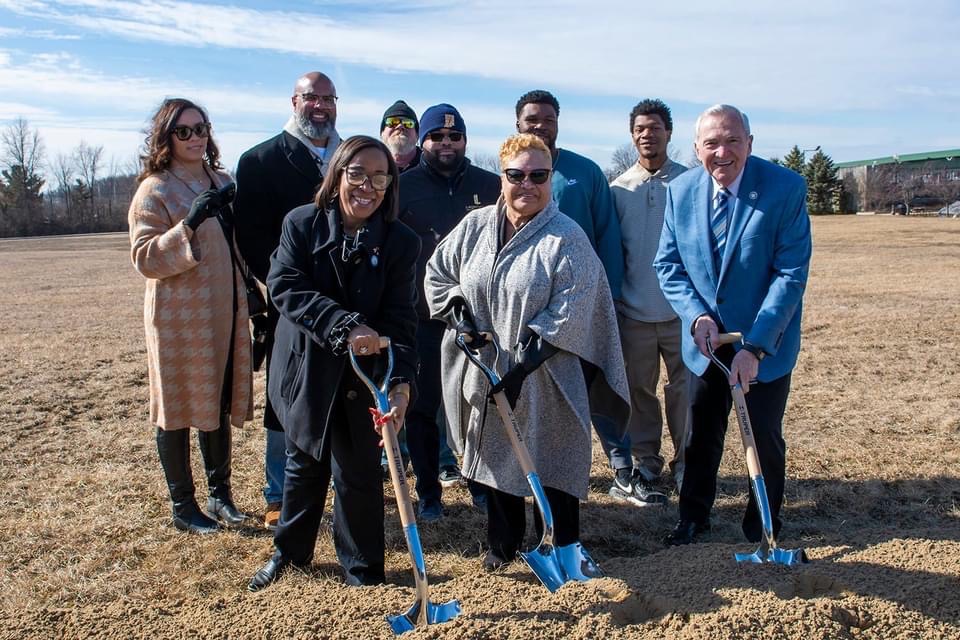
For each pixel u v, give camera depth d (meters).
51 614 3.49
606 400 5.04
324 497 3.93
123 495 5.16
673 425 5.39
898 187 69.75
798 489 5.26
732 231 4.03
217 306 4.46
